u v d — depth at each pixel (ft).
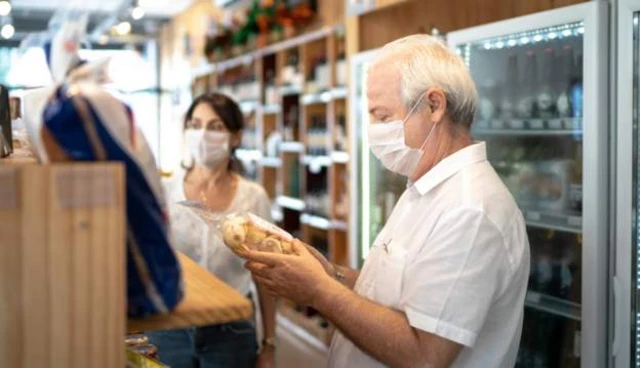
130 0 23.31
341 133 17.87
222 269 7.92
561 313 8.14
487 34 8.41
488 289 4.78
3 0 21.76
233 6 27.12
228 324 7.65
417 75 5.21
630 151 6.80
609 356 7.06
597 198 6.96
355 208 12.21
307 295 4.75
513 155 9.16
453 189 5.07
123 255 2.49
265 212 8.70
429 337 4.68
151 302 2.69
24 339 2.36
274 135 22.39
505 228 4.94
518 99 9.05
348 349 5.51
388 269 5.29
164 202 2.75
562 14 7.30
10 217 2.33
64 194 2.39
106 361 2.47
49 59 2.95
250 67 25.20
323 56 19.38
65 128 2.52
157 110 36.01
